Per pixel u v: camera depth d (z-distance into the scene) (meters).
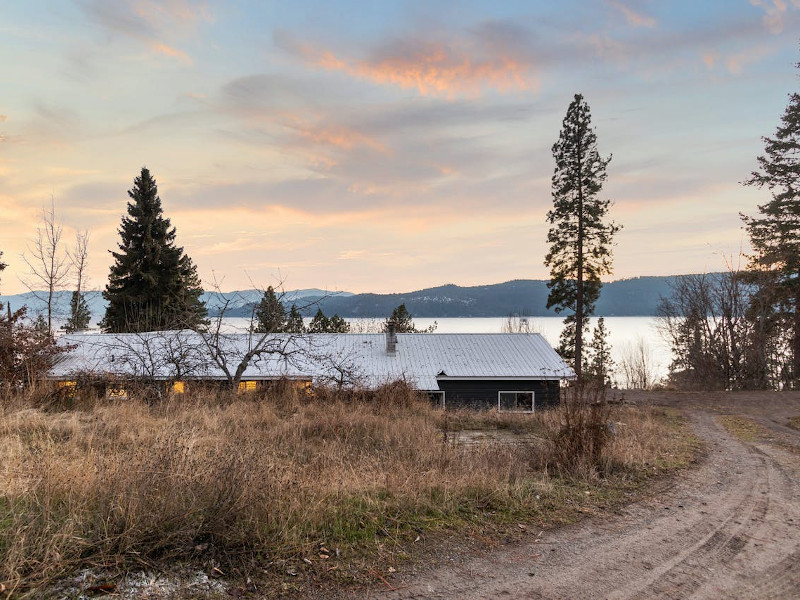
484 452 9.14
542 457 8.98
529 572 4.76
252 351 17.45
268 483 5.61
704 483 8.54
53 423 9.48
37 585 3.69
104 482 5.22
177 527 4.52
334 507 5.78
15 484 5.32
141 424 10.05
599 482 7.99
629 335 113.69
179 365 16.22
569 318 39.38
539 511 6.48
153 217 40.81
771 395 26.98
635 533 5.94
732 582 4.68
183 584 4.02
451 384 25.78
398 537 5.31
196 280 52.03
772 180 33.09
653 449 10.82
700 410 21.52
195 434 8.67
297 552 4.71
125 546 4.26
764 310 34.47
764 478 9.14
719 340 37.62
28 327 15.58
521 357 27.78
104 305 40.06
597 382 10.06
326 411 14.38
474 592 4.31
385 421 12.74
